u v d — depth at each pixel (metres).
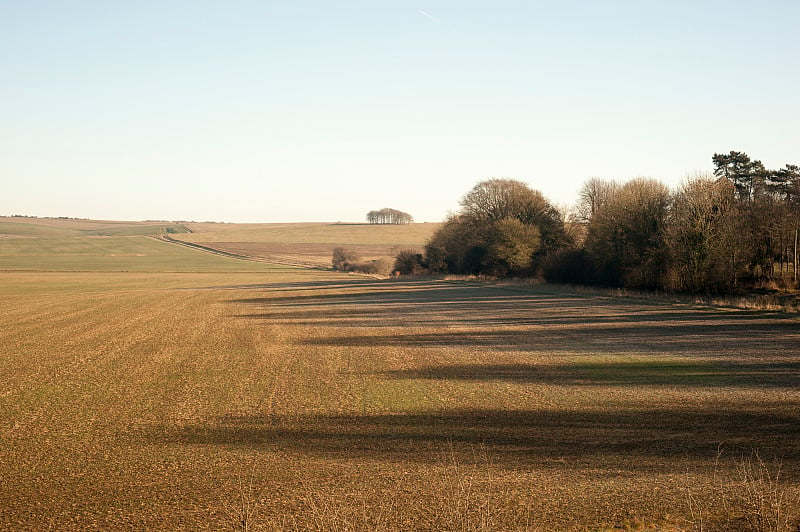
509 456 12.49
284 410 16.55
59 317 43.38
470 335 31.66
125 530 9.52
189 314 45.47
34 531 9.52
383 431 14.46
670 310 39.34
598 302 46.91
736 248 45.06
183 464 12.41
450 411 16.16
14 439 14.16
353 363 23.94
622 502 9.98
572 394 17.81
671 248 47.69
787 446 12.46
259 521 9.70
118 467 12.27
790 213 48.22
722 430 13.73
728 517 9.24
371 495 10.64
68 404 17.48
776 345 25.27
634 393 17.69
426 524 9.41
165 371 22.58
